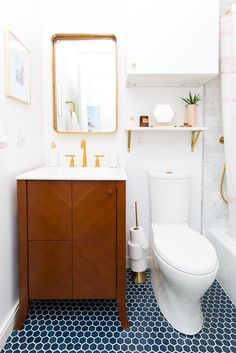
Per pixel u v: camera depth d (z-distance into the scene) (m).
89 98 1.82
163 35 1.51
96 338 1.28
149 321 1.40
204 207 1.95
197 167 1.91
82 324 1.38
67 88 1.81
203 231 1.95
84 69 1.79
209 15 1.51
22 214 1.29
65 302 1.57
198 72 1.53
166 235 1.52
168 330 1.33
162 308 1.48
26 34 1.49
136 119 1.85
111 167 1.80
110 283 1.34
